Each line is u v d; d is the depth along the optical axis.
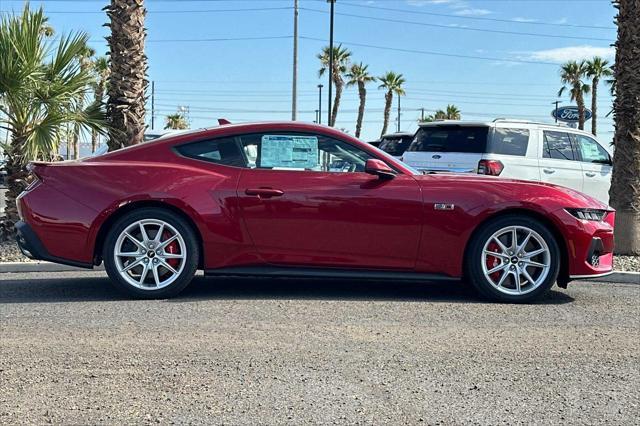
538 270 5.79
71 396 3.59
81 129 8.66
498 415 3.41
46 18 8.52
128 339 4.57
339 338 4.66
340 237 5.64
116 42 8.73
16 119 8.49
